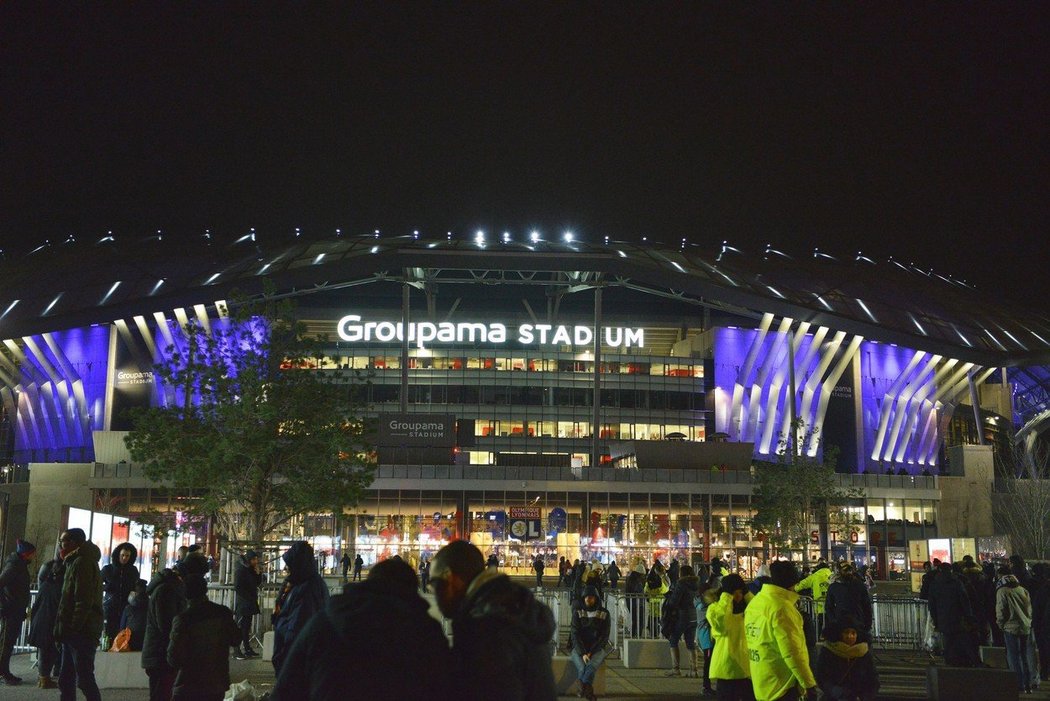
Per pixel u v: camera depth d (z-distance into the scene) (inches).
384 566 217.5
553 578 2883.9
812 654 671.8
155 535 1202.6
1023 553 3186.5
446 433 3026.6
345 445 1320.1
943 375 4158.5
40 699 608.1
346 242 4047.7
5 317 3393.2
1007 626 725.3
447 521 3159.5
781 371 4163.4
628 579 1277.1
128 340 3592.5
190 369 1298.0
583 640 668.1
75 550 497.7
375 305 4982.8
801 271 4227.4
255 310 1366.9
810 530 2994.6
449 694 202.8
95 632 489.7
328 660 201.9
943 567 741.9
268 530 1295.5
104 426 3784.5
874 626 1052.5
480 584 217.6
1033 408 4392.2
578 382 4205.2
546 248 3932.1
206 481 1250.6
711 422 4244.6
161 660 463.5
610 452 3577.8
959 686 657.0
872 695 470.3
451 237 4106.8
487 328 4271.7
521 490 3191.4
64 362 3796.8
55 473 3115.2
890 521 3540.8
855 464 4234.7
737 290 3811.5
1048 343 3846.0
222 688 409.7
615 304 5029.5
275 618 465.7
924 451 4429.1
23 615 692.1
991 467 3654.0
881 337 3809.1
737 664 486.0
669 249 4264.3
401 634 203.3
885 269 4461.1
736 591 493.0
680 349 4613.7
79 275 3671.3
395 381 4138.8
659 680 810.8
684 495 3240.7
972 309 4165.8
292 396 1290.6
